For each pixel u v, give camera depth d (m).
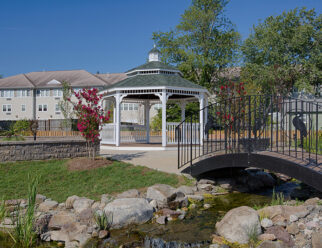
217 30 30.06
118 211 5.46
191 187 7.75
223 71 30.95
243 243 4.48
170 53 30.17
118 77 46.62
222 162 7.38
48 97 45.75
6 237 4.98
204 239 4.79
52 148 9.92
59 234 5.00
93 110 9.28
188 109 27.31
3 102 46.75
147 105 18.69
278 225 4.79
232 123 8.84
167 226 5.38
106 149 15.27
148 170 8.81
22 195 6.75
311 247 4.14
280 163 6.10
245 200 7.12
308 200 6.04
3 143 9.03
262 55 28.59
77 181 7.76
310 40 27.20
